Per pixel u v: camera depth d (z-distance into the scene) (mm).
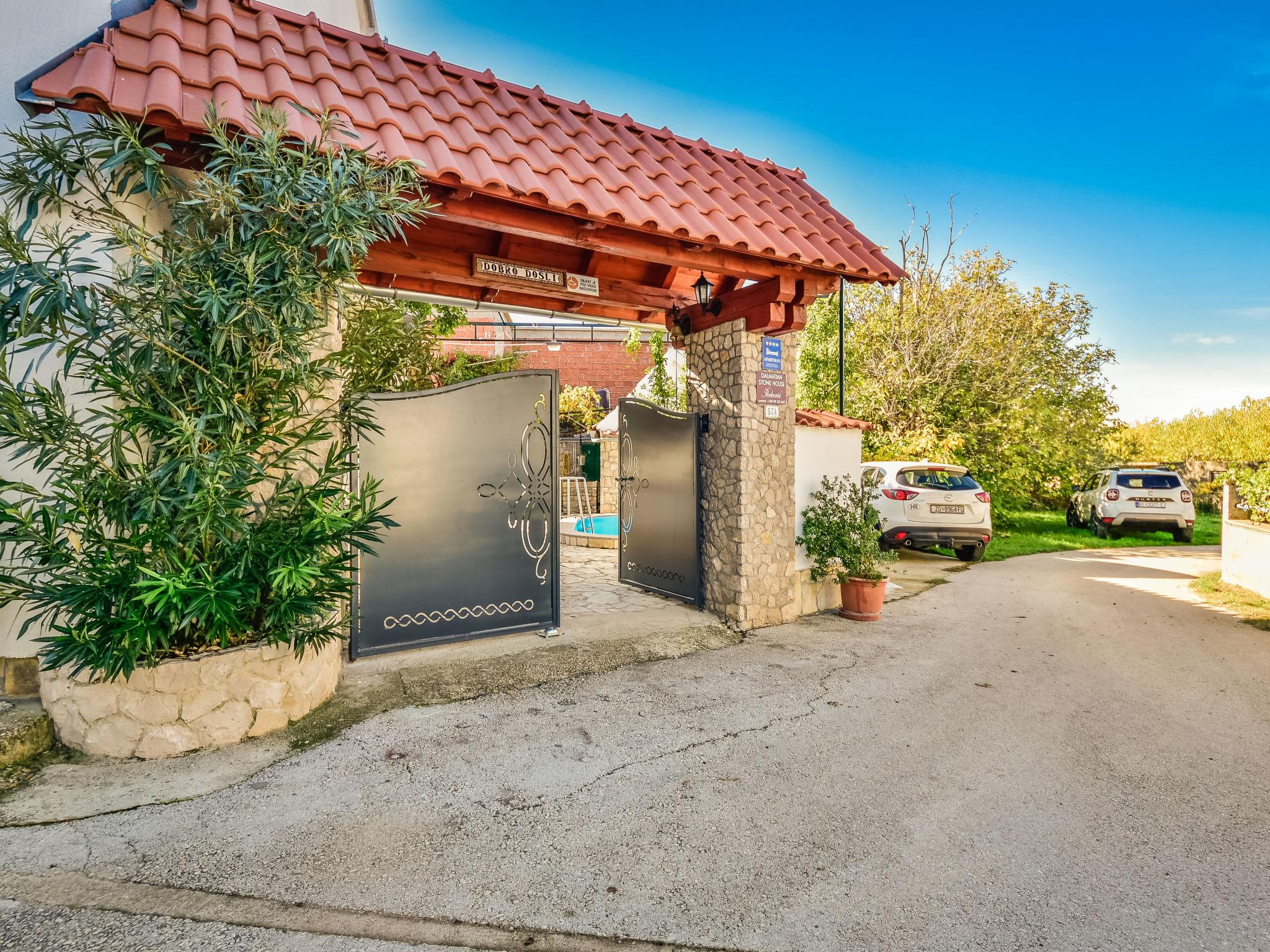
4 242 3311
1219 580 10383
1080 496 18688
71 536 3730
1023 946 2436
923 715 4750
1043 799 3555
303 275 3812
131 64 3840
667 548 7941
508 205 5184
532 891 2736
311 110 4332
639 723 4527
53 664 3469
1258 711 4910
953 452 16328
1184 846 3113
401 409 5602
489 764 3869
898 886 2787
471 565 5902
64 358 4047
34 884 2713
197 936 2453
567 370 22453
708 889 2762
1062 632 7258
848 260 6711
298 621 4105
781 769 3877
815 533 7664
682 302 7957
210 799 3424
